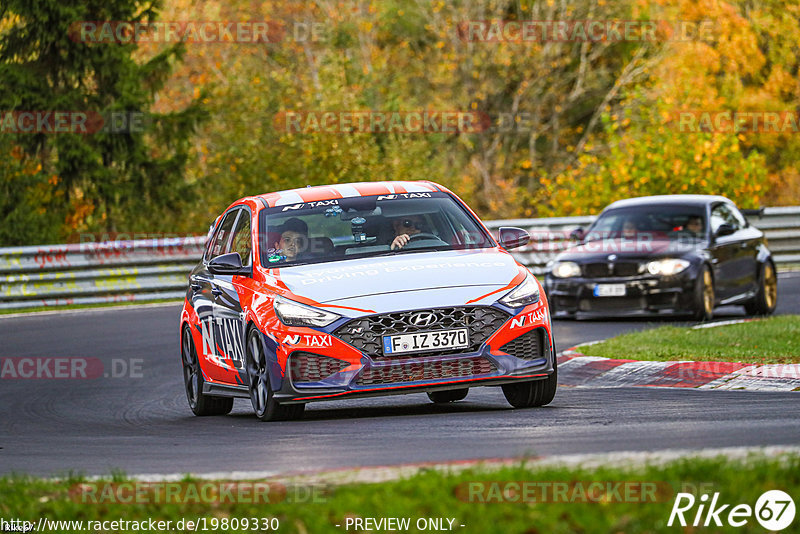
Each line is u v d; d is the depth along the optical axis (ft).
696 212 172.65
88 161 298.35
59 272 202.08
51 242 284.41
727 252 168.66
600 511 46.14
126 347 153.48
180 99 392.68
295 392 84.02
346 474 57.26
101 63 304.09
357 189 99.76
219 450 74.95
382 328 83.20
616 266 164.25
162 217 309.63
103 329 171.63
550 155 447.83
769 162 422.41
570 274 167.22
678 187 279.08
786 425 71.41
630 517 45.21
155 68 314.14
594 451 63.93
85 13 302.25
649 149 281.33
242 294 91.86
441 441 71.97
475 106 402.31
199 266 109.09
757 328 134.41
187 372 106.42
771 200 414.41
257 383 89.61
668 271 161.38
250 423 89.92
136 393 119.75
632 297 163.02
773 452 56.44
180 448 77.71
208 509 52.60
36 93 297.33
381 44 437.17
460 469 56.24
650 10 405.18
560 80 440.04
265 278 90.48
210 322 99.25
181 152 310.04
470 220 96.89
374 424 83.15
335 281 86.74
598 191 285.23
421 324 83.46
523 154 451.53
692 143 280.10
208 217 307.17
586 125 461.37
